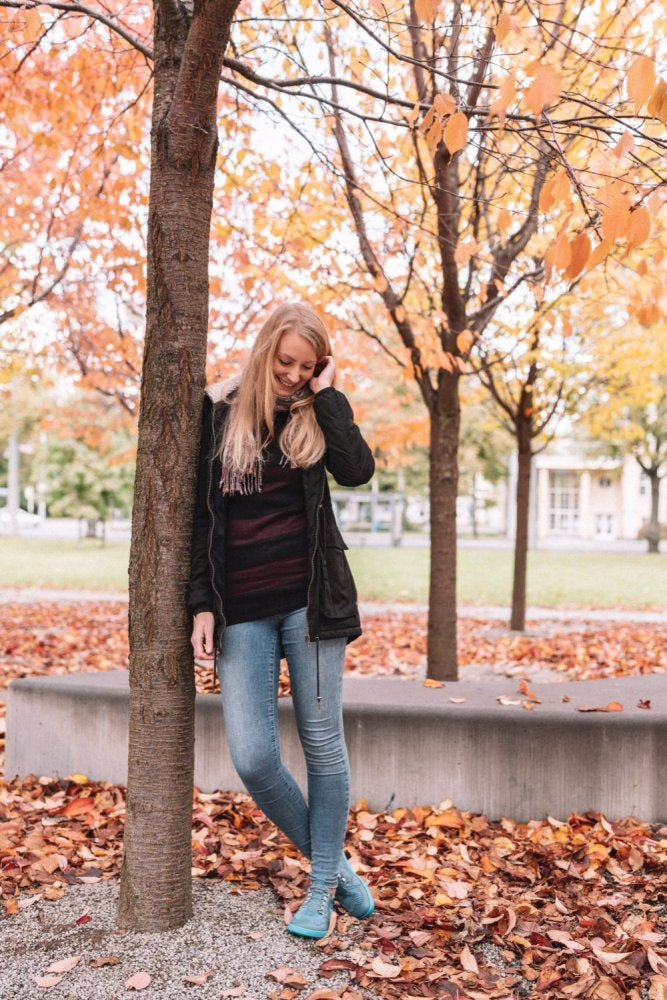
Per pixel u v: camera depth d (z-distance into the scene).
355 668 7.54
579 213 3.82
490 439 22.58
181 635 2.45
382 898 2.79
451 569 5.66
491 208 5.11
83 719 3.91
